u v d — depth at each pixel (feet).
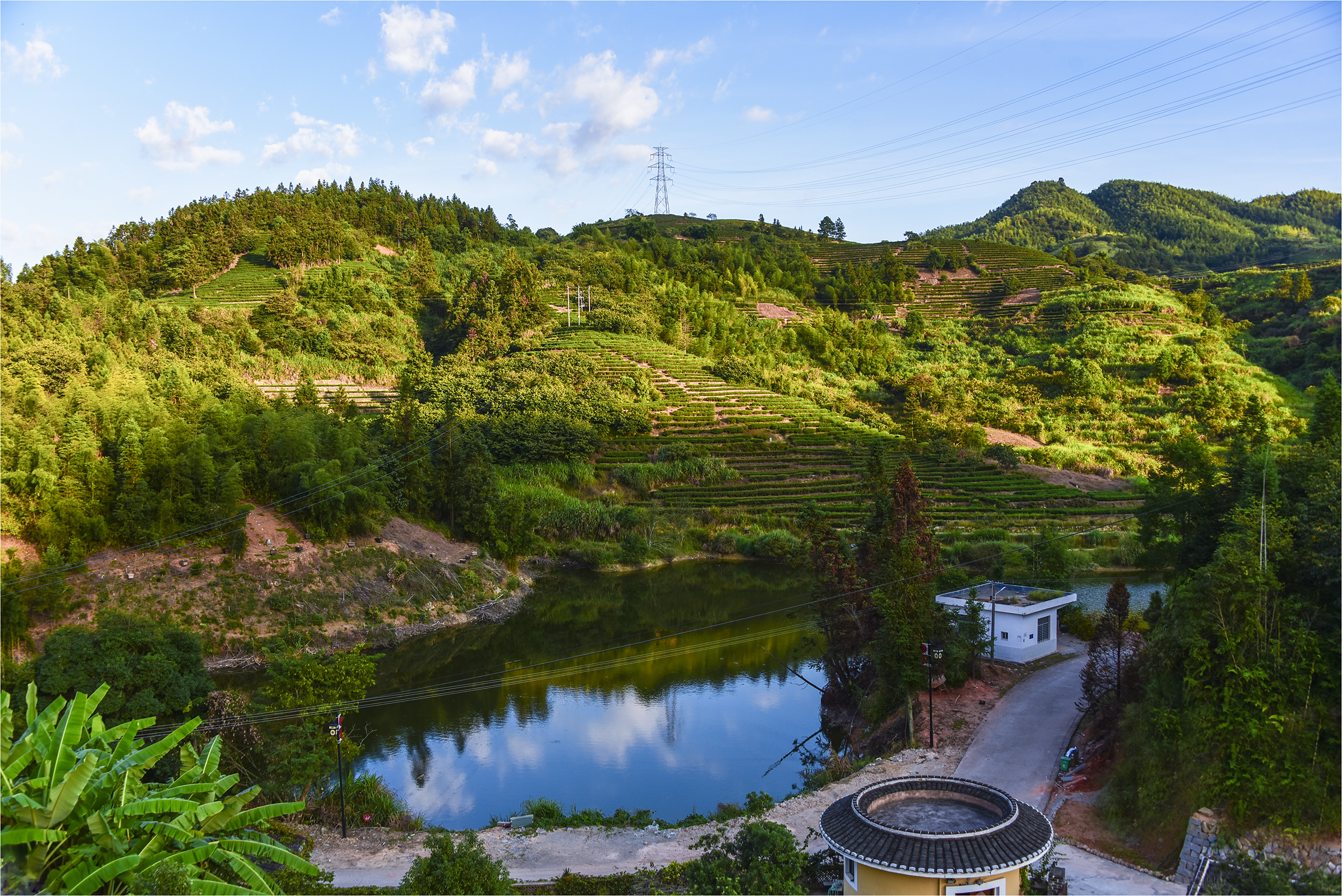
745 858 74.33
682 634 220.84
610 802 120.26
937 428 403.95
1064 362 503.61
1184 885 75.41
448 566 252.62
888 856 53.01
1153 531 149.18
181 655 122.52
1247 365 458.91
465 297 524.52
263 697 128.57
